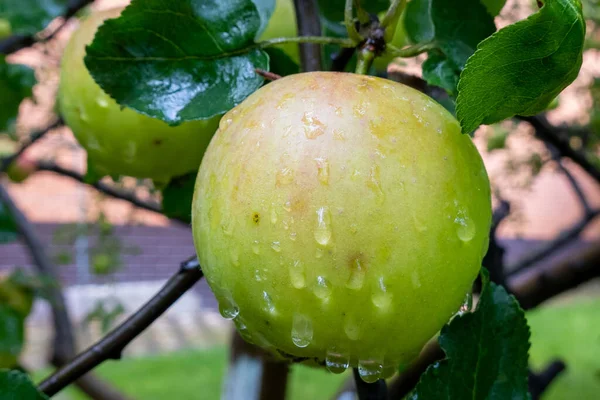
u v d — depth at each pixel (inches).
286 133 9.0
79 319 63.3
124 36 10.5
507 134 27.8
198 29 10.6
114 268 45.0
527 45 8.2
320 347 9.1
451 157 9.2
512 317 9.8
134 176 13.7
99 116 12.6
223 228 9.1
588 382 55.6
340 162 8.8
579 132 28.1
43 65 32.9
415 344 9.3
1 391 9.7
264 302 9.0
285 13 13.3
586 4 27.3
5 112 22.1
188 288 11.7
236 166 9.1
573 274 18.1
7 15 20.2
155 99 10.6
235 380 18.3
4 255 98.5
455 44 10.8
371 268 8.7
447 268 9.0
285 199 8.8
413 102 9.4
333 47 13.5
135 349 80.7
